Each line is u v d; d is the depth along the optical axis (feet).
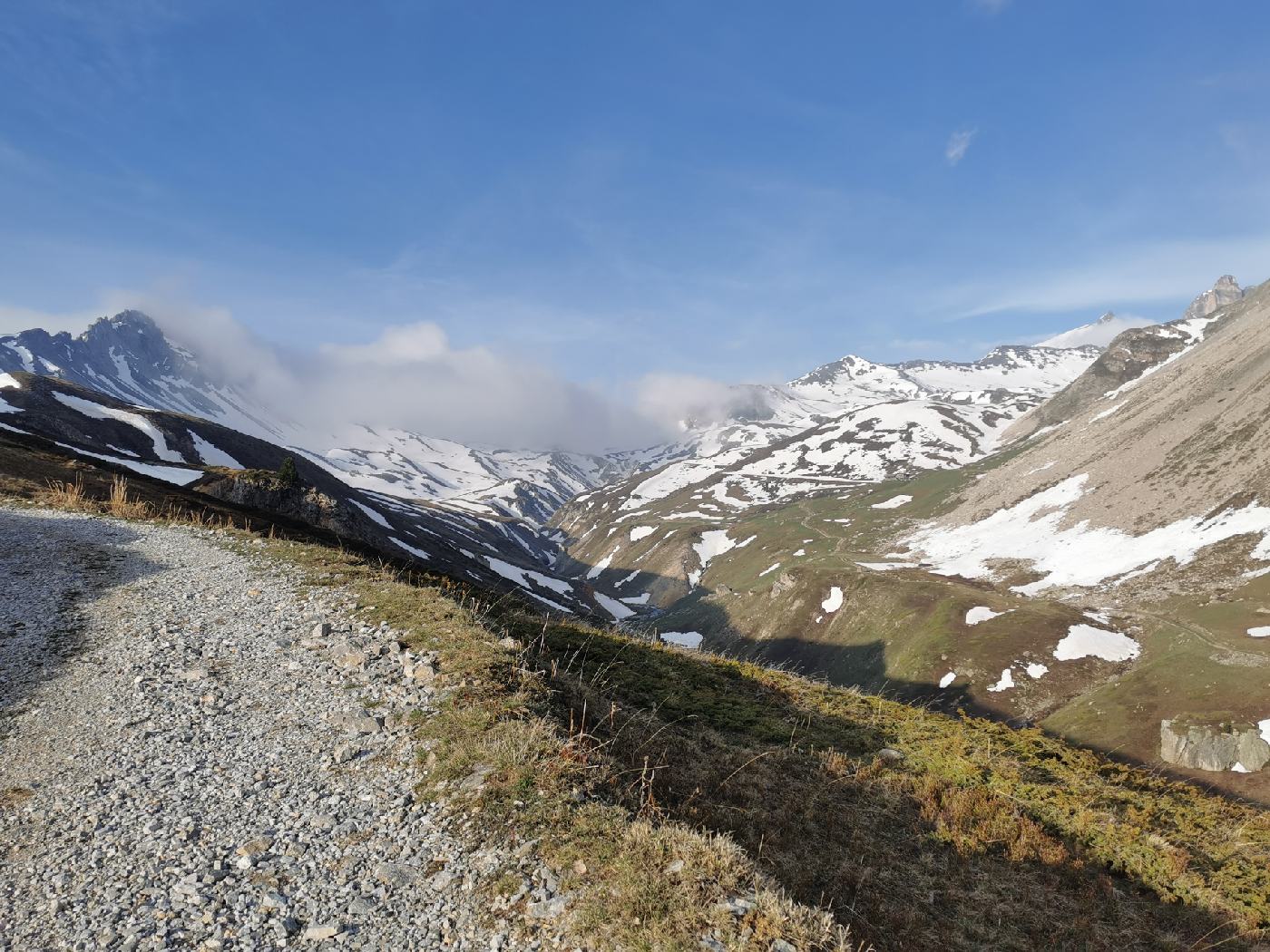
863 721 74.43
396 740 45.93
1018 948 38.47
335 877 32.91
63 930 29.25
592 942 27.71
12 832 36.63
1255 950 40.60
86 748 45.98
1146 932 41.42
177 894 31.42
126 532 113.29
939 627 405.59
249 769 43.24
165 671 58.39
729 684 80.79
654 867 31.45
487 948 28.22
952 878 44.50
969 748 68.08
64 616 72.28
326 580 85.15
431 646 60.95
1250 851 53.16
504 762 40.47
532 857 33.12
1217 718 247.29
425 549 452.35
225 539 112.27
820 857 43.21
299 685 55.31
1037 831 50.93
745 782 50.90
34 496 141.90
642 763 46.93
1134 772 69.67
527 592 483.51
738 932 27.96
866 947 34.76
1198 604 364.17
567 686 57.72
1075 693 315.78
